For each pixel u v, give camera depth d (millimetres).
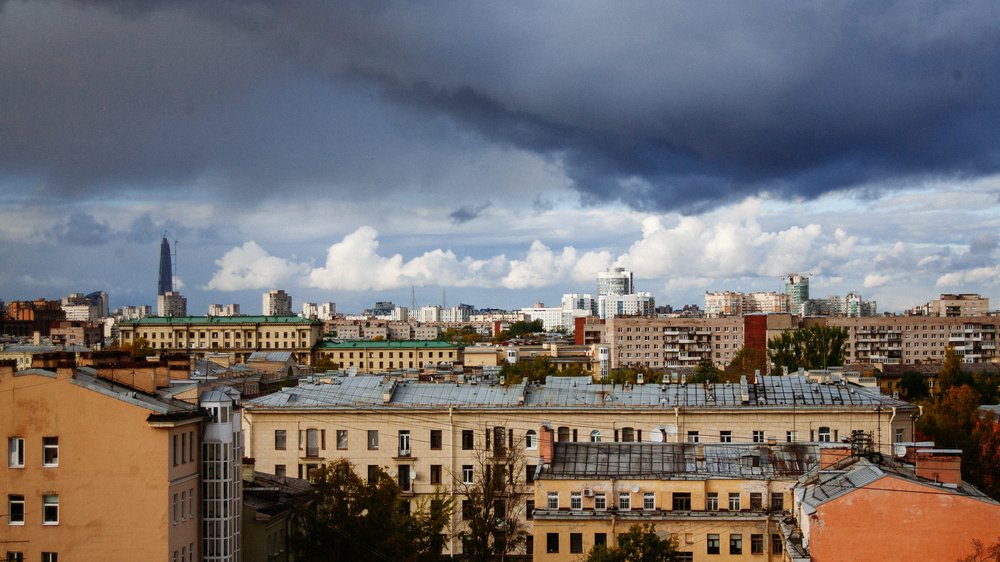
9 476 75500
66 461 75438
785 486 97375
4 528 75375
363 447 126938
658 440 125250
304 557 88375
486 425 126438
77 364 87688
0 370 76062
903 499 79500
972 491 84438
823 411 124000
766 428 124500
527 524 121938
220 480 80875
